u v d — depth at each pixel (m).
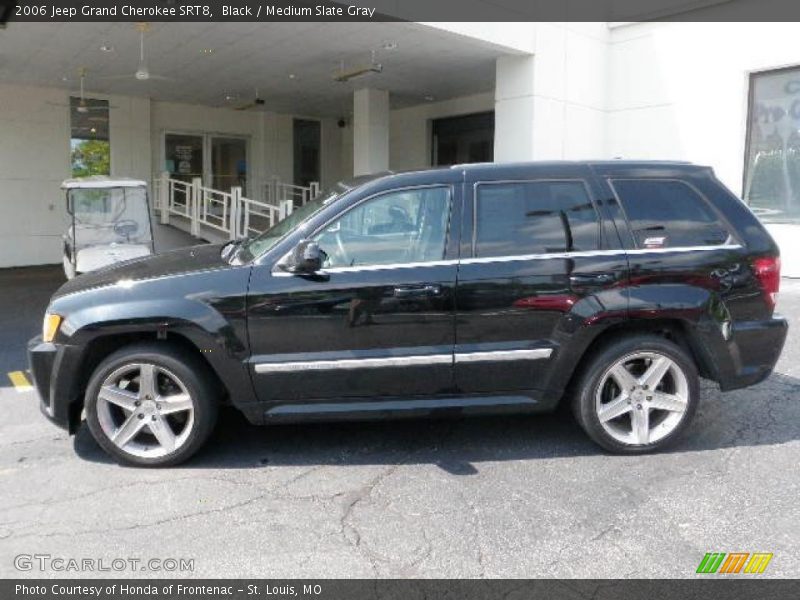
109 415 4.00
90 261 8.28
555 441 4.42
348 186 4.31
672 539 3.21
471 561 3.04
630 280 4.04
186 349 4.01
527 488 3.75
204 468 4.03
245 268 3.94
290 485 3.80
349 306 3.90
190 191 14.61
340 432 4.59
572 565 3.00
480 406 4.07
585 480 3.84
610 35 12.41
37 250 14.52
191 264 4.18
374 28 9.80
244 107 16.31
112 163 15.30
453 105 16.36
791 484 3.77
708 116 11.34
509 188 4.12
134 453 4.00
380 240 4.01
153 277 4.00
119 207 9.01
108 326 3.84
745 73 10.88
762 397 5.23
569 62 11.63
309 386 3.95
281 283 3.89
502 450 4.28
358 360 3.92
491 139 15.80
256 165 17.86
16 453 4.25
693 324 4.09
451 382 4.02
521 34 10.76
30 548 3.16
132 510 3.51
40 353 3.96
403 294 3.92
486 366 4.02
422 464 4.08
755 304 4.21
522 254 4.03
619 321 4.05
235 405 3.96
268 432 4.59
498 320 3.98
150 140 15.85
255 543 3.20
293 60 11.85
